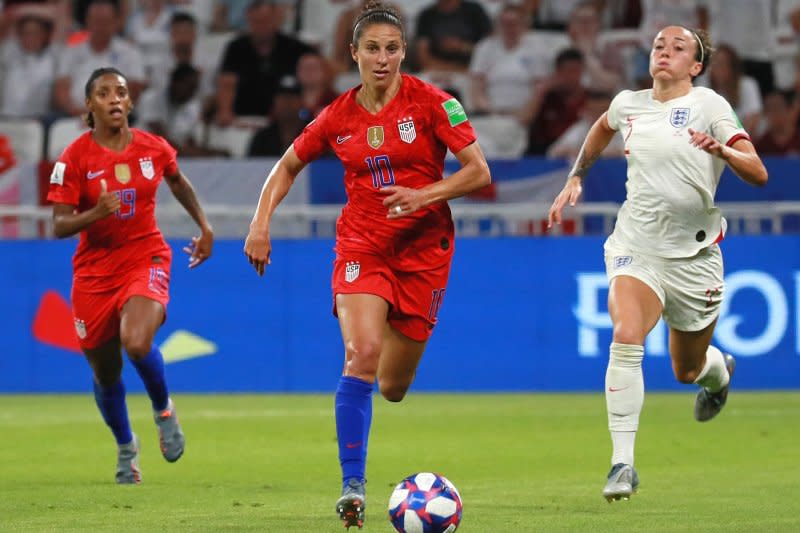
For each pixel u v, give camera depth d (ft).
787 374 158.92
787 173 163.73
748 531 61.62
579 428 120.37
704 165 71.20
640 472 88.38
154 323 83.51
